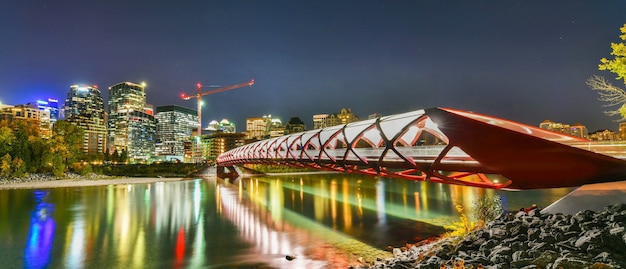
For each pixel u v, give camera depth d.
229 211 49.03
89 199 64.06
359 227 36.28
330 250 27.52
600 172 16.83
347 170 34.69
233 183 103.06
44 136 123.81
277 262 24.64
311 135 41.91
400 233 33.09
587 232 12.18
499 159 19.12
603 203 14.50
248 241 31.03
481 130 19.12
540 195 55.28
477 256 13.40
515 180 19.62
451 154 22.02
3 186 89.12
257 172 145.75
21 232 35.72
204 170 146.75
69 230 36.66
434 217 41.47
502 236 14.66
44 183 96.94
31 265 25.34
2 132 110.62
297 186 91.25
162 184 99.56
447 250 15.96
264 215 45.34
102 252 28.17
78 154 132.38
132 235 34.06
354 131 31.64
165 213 47.66
